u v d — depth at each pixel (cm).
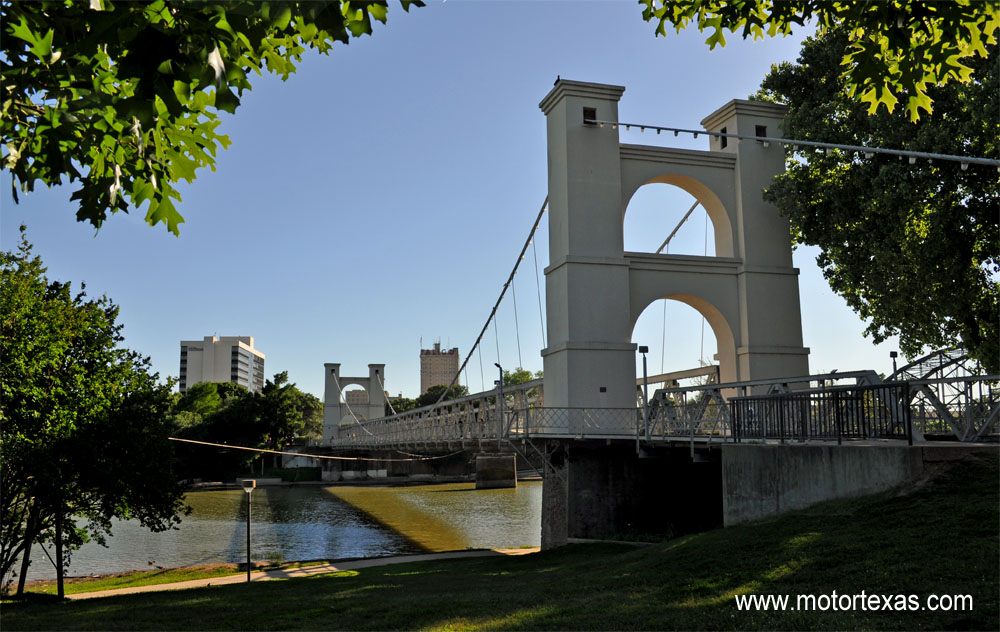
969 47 657
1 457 1533
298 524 4328
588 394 2509
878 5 620
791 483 1416
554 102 2772
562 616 905
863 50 682
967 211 2045
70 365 1814
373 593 1486
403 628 935
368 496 6575
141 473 1836
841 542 1048
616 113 2725
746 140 2791
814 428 1486
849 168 2306
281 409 8869
